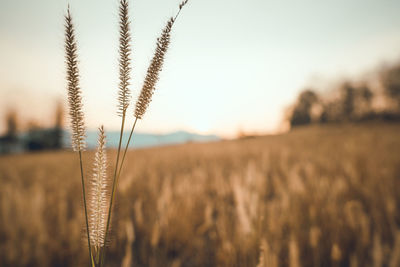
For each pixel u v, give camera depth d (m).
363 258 0.79
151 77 0.25
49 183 1.84
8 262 0.83
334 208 1.01
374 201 1.07
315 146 4.11
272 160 2.80
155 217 1.07
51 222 1.08
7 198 1.16
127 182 1.36
